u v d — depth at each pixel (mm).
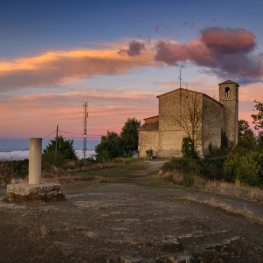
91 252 7145
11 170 24312
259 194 18281
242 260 7488
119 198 13125
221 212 11453
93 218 9508
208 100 47312
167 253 7273
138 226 8867
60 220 9242
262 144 43281
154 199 13297
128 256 6918
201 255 7289
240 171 27953
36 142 12383
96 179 22891
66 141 40469
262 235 9234
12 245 7734
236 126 56281
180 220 9602
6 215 9867
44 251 7281
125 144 59938
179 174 24359
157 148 48000
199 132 44719
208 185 20422
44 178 21719
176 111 46312
